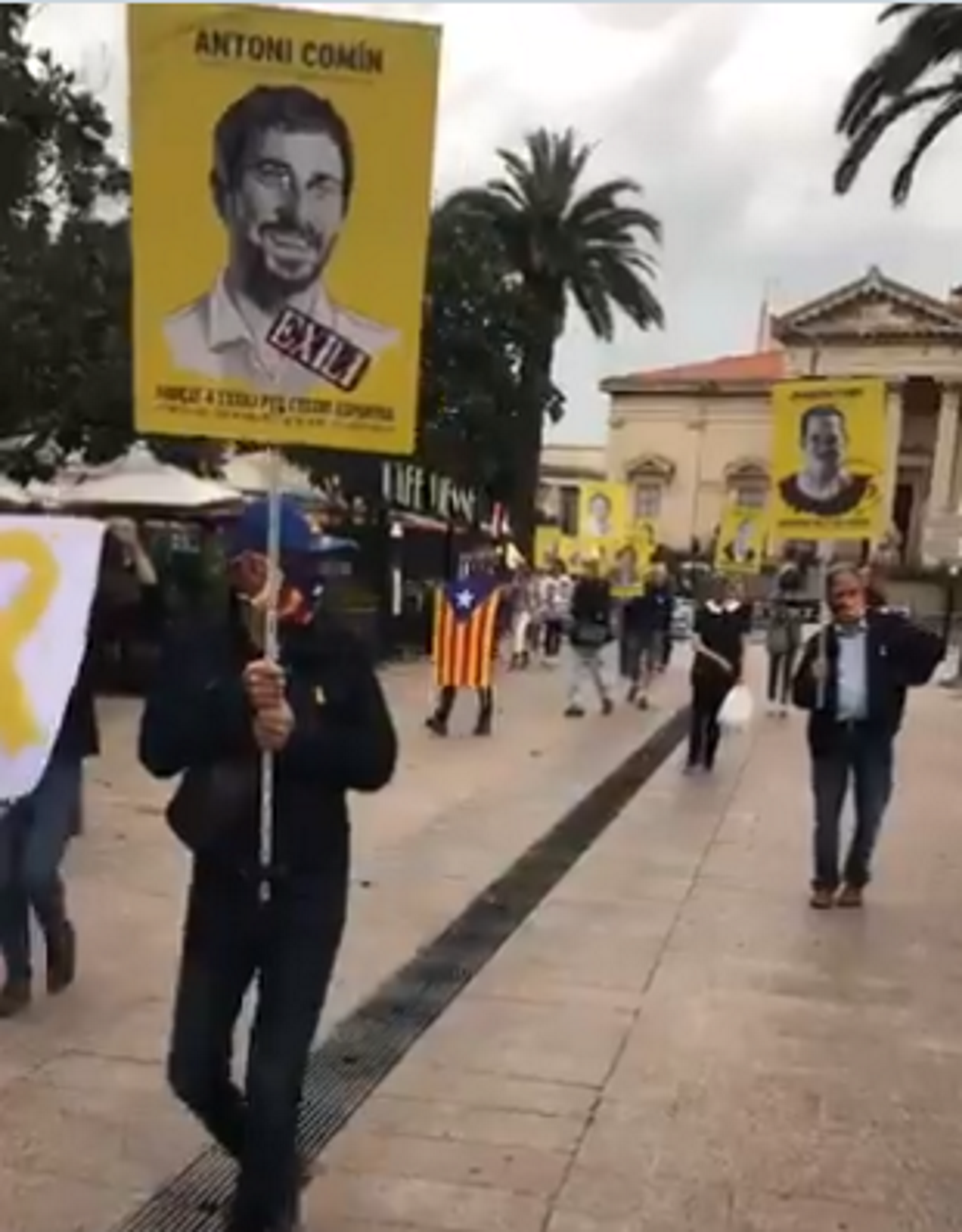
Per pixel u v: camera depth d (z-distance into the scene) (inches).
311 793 139.3
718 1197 160.7
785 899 306.7
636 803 426.3
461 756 509.4
